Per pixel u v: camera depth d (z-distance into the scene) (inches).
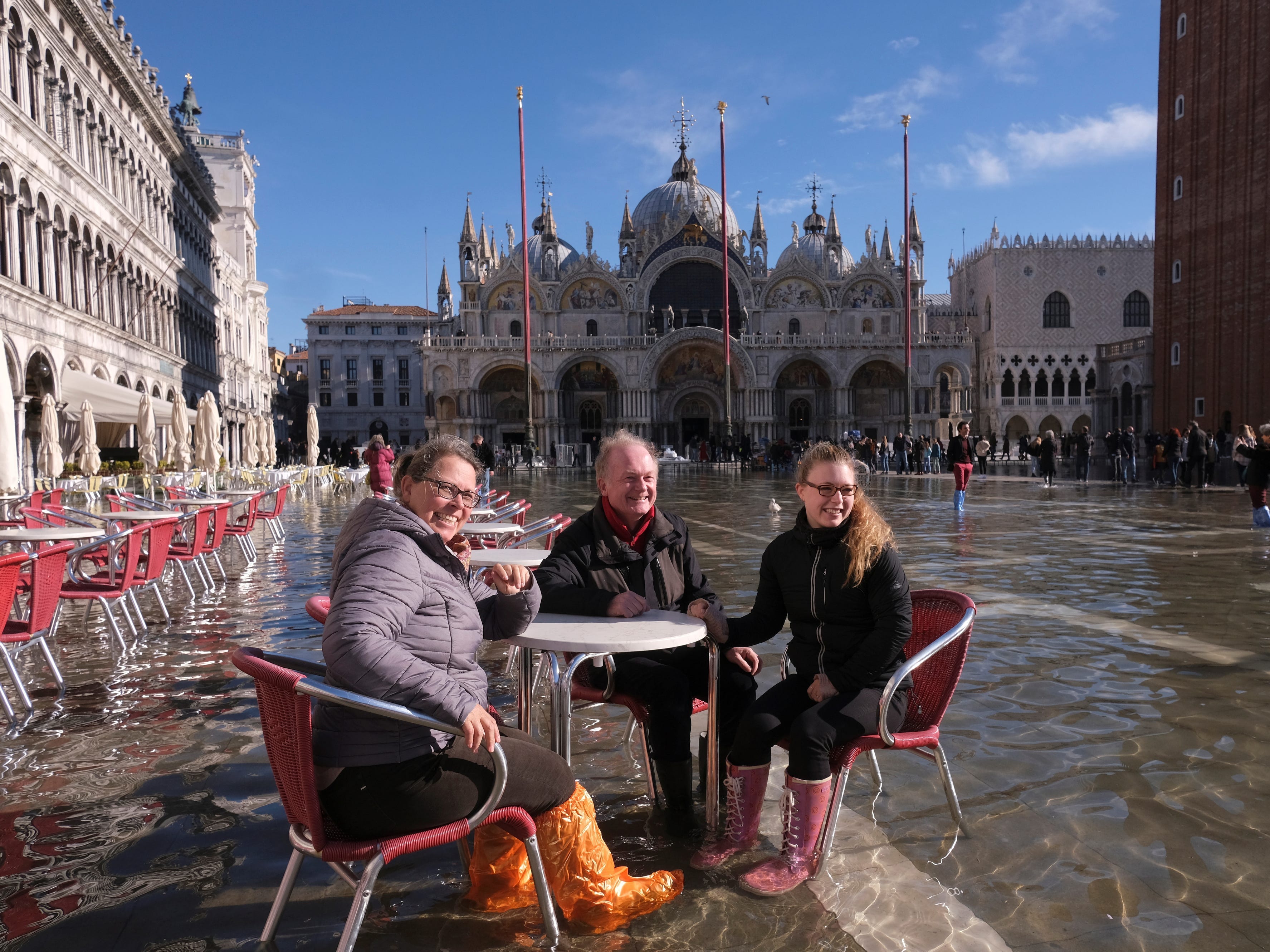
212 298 2297.0
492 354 3289.9
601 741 225.0
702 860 159.8
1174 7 1974.7
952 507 940.0
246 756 212.8
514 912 142.9
